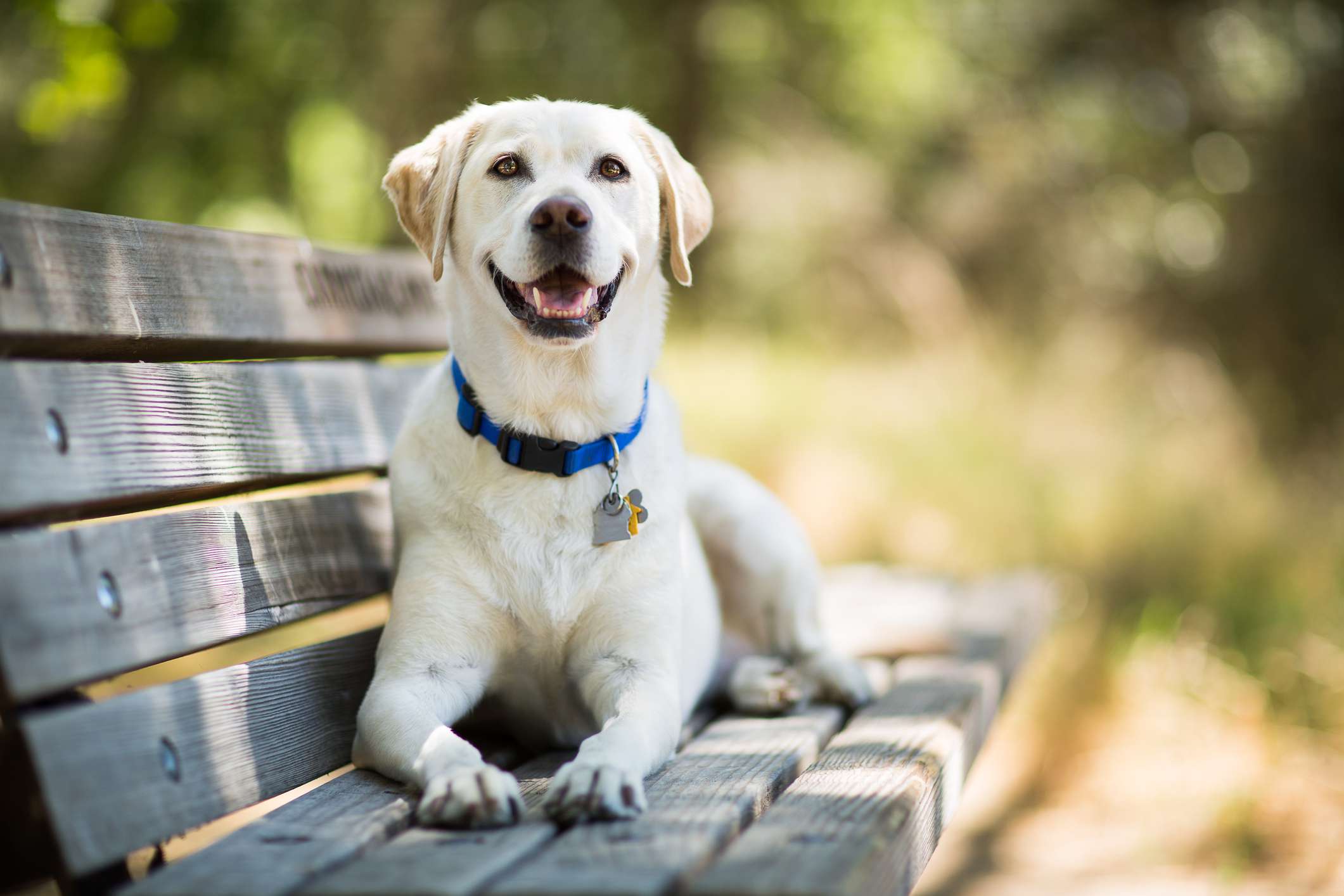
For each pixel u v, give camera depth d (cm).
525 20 1267
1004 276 1249
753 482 339
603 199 243
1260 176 1178
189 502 254
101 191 955
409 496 238
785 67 1371
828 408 780
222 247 238
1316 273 1109
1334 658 557
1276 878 378
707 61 1330
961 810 443
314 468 253
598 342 236
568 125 248
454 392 243
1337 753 480
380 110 1113
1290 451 941
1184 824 421
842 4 1331
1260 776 459
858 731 256
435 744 197
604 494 235
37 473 167
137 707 175
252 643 479
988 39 1354
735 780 205
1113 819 430
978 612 417
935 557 658
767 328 1138
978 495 696
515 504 231
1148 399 933
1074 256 1233
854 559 650
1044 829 423
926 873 389
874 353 1069
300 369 262
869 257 1174
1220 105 1236
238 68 953
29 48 890
